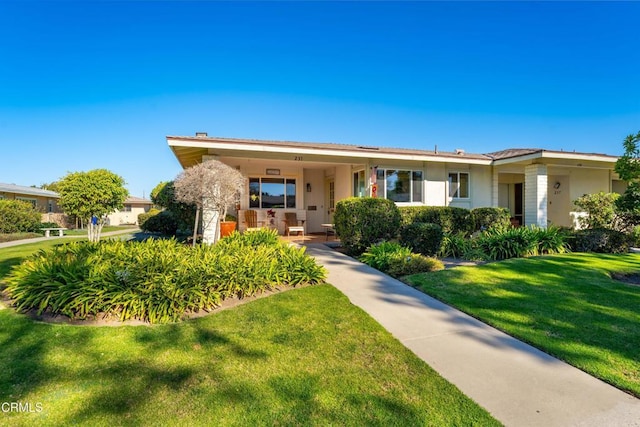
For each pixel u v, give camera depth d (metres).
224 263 5.20
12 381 2.82
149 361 3.18
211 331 3.87
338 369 3.03
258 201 13.04
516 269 6.68
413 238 8.45
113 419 2.34
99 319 4.19
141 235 17.81
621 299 4.89
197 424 2.28
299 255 6.30
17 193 22.64
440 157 11.73
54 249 6.29
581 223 12.52
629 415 2.36
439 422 2.30
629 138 7.64
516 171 14.00
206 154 9.86
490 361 3.18
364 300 4.97
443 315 4.40
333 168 13.95
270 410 2.43
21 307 4.40
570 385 2.76
